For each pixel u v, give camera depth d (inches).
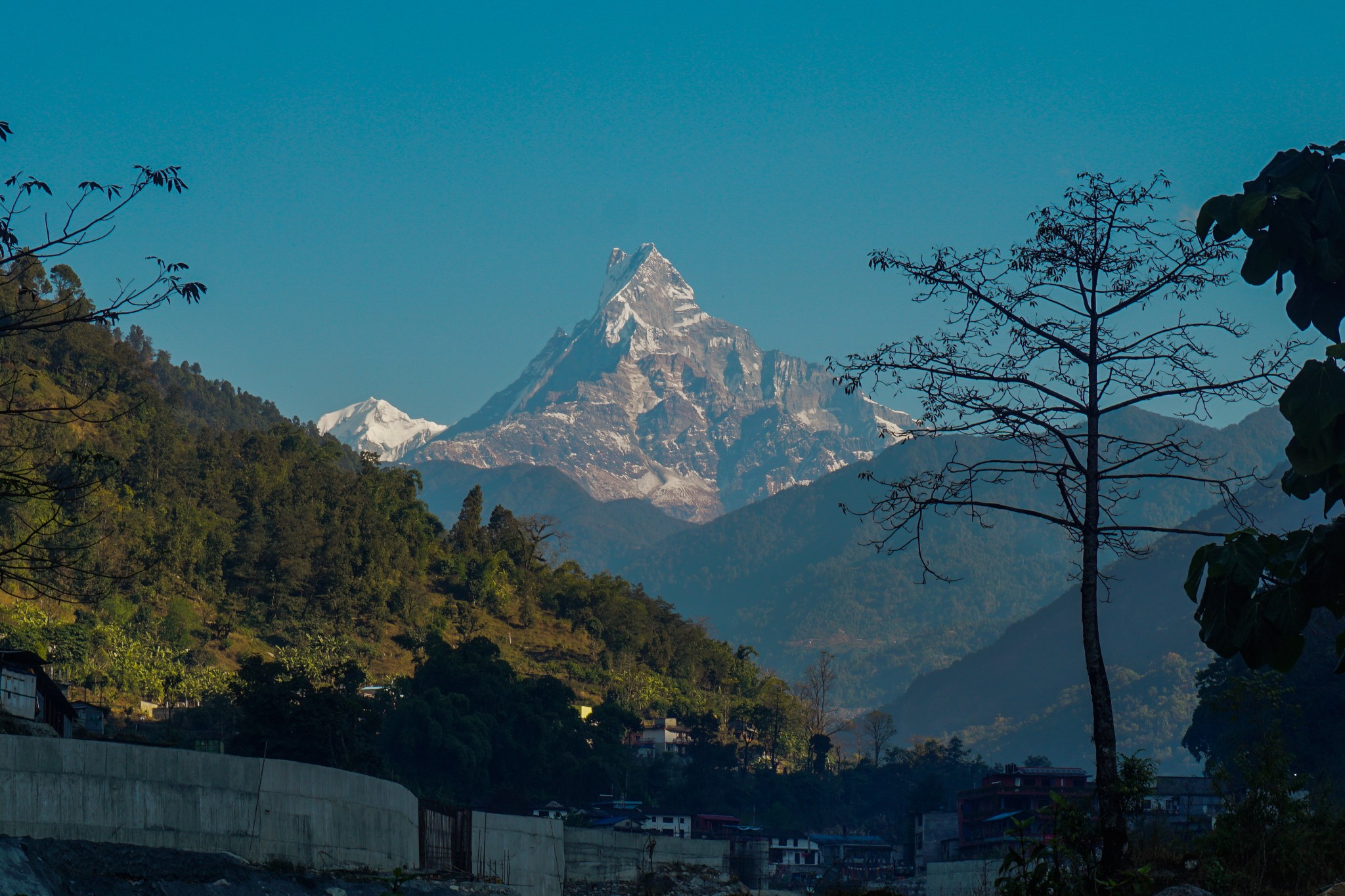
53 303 914.7
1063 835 1092.5
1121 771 1213.1
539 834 4052.7
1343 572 648.4
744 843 6441.9
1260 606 663.8
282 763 2760.8
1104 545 1312.7
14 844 2070.6
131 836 2420.0
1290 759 1310.3
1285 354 1246.3
